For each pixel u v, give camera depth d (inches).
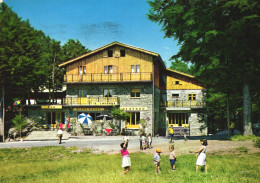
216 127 1533.0
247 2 607.2
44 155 708.0
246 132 765.3
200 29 707.4
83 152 725.3
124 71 1242.6
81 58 1299.2
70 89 1304.1
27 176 448.8
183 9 750.5
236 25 606.5
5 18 1164.5
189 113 1358.3
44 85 1562.5
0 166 564.7
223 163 465.7
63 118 1323.8
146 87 1212.5
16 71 1091.3
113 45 1264.8
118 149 751.7
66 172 450.3
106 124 1231.5
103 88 1266.0
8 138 1119.6
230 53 676.7
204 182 343.0
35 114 1323.8
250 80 775.1
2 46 1111.0
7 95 1334.9
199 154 409.7
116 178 373.4
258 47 690.8
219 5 677.9
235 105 1222.3
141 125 1192.2
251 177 360.5
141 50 1211.2
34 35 1272.1
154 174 407.5
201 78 877.2
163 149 732.7
